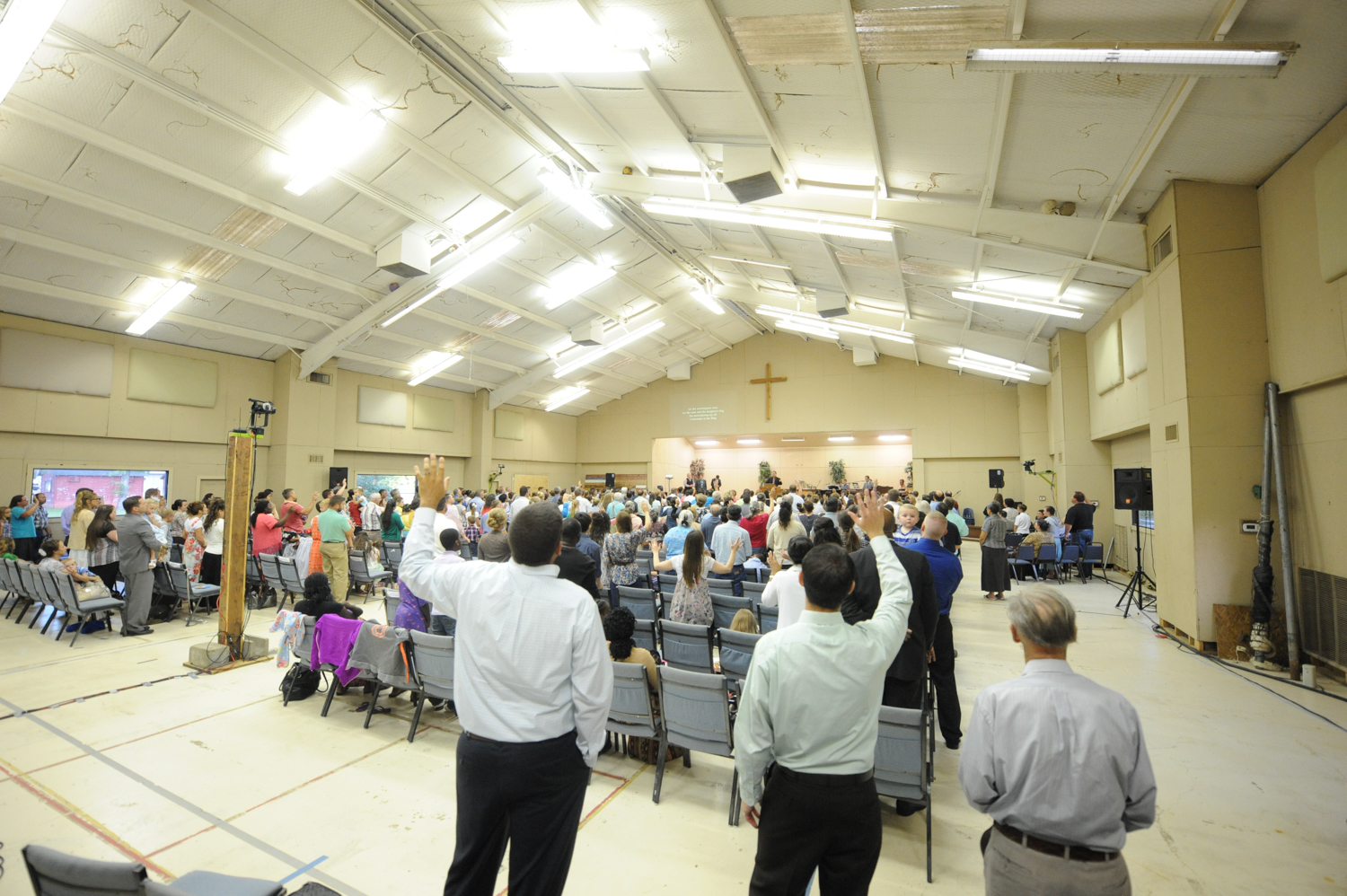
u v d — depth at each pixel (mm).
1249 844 2664
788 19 4258
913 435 17719
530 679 1677
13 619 6750
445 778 3275
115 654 5484
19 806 2953
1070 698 1437
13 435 9445
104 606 5914
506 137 7699
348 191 8234
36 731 3836
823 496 14383
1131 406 8125
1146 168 5293
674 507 11305
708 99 5668
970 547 14953
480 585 1771
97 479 10383
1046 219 6117
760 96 5379
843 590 1648
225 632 5266
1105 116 4539
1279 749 3570
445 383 16594
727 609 4723
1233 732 3811
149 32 5496
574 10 4812
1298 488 5047
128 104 6266
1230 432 5379
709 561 6031
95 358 10242
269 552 7559
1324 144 4422
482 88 6691
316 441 13219
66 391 9883
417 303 10992
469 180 8242
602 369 18203
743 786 1653
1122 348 8117
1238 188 5371
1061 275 7477
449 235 9461
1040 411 14586
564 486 21469
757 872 1636
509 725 1666
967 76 4359
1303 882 2414
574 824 1738
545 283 12102
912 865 2549
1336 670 4734
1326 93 4051
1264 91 4094
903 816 2949
